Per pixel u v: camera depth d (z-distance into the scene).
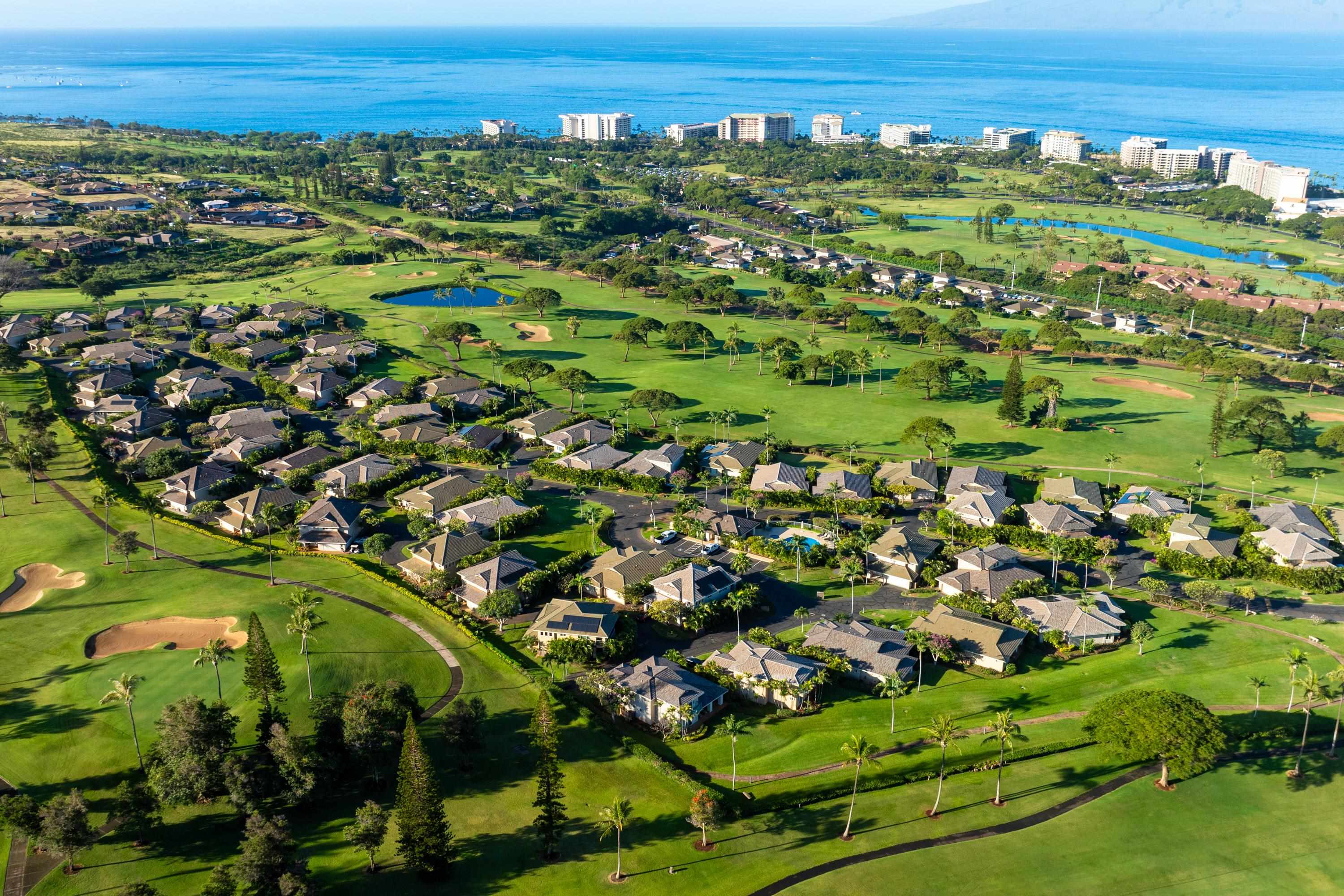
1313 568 142.25
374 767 99.31
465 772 101.19
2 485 173.62
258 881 82.38
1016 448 197.25
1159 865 87.38
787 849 90.31
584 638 123.25
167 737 94.69
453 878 86.56
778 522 164.62
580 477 180.38
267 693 103.19
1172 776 99.75
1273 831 91.69
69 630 125.31
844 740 107.00
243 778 92.50
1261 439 196.00
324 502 161.38
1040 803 96.31
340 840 91.25
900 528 157.50
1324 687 113.31
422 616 132.50
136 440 194.12
